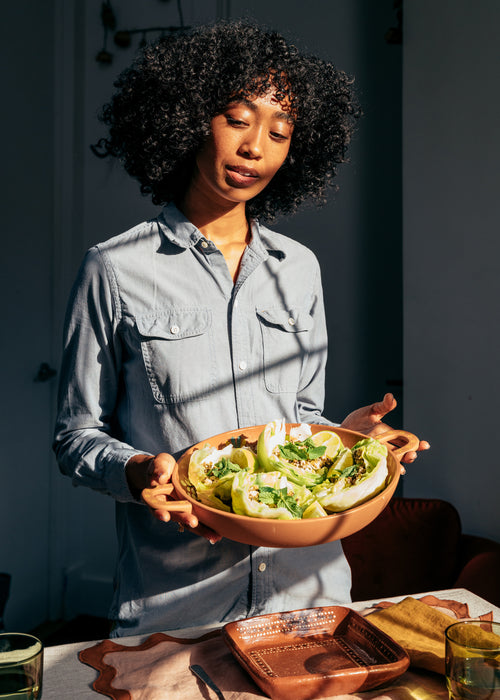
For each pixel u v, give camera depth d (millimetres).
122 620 1160
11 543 2930
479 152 2152
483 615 1078
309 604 1200
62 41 3105
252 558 1147
